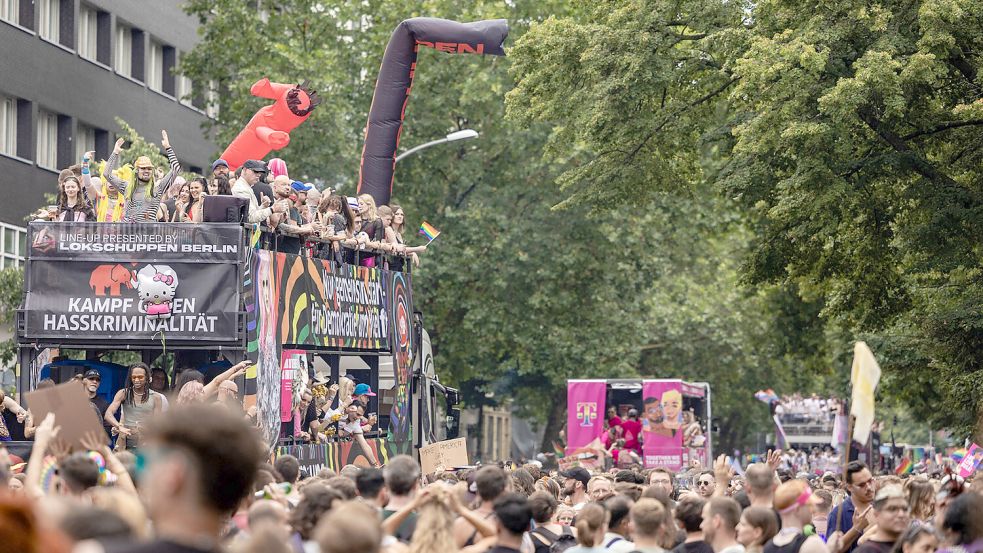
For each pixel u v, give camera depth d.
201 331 23.17
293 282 25.08
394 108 40.09
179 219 25.27
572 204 51.34
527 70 51.12
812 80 40.38
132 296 23.23
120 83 73.75
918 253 44.72
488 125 73.50
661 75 47.75
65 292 23.28
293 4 74.06
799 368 96.00
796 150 42.00
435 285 73.19
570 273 72.62
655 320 88.81
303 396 25.28
